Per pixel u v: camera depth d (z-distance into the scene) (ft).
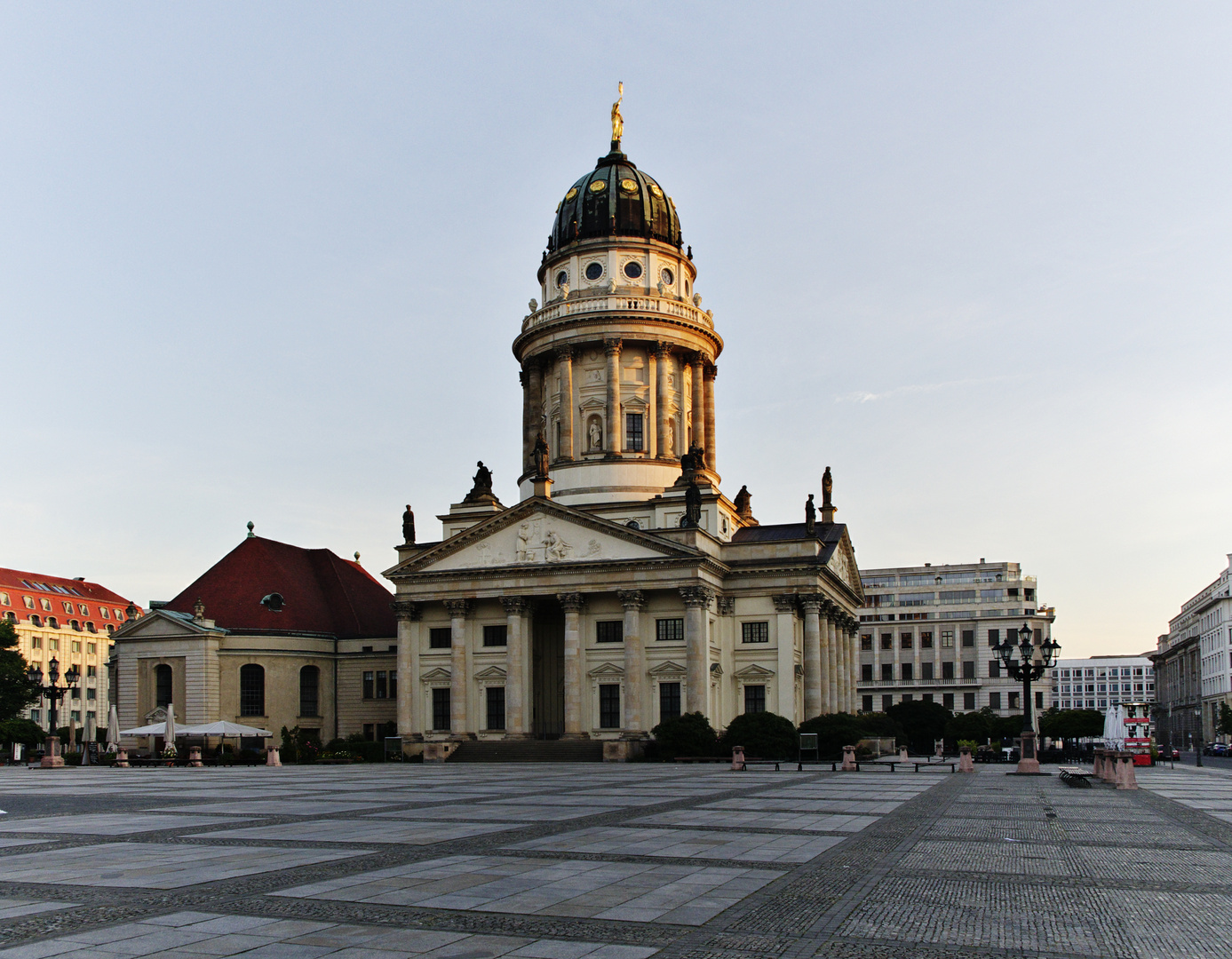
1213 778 225.97
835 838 96.53
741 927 58.13
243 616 371.35
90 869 77.46
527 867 78.38
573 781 193.47
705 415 400.26
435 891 68.33
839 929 57.88
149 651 363.35
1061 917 61.00
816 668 331.36
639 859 82.64
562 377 380.58
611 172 402.31
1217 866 80.64
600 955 52.06
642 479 368.27
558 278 395.75
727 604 337.72
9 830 104.94
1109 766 188.75
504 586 329.93
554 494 372.17
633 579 318.24
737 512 398.01
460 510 374.22
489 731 330.95
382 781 197.98
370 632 391.45
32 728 432.25
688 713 305.53
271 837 97.50
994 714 626.23
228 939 55.06
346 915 61.00
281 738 363.76
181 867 78.64
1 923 58.85
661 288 391.65
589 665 324.60
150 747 352.49
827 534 368.07
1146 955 52.49
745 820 112.57
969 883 72.23
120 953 52.01
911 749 424.87
